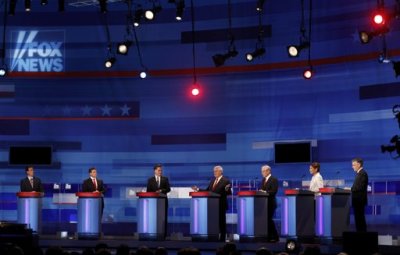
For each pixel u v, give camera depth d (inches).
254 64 1354.6
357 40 1262.3
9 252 637.9
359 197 1048.2
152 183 1185.4
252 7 1362.0
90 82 1430.9
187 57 1398.9
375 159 1232.2
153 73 1412.4
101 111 1425.9
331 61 1286.9
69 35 1438.2
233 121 1365.7
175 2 1273.4
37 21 1448.1
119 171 1414.9
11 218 1425.9
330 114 1284.4
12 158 1417.3
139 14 1278.3
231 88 1370.6
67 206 1422.2
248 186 1343.5
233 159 1362.0
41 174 1428.4
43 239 1198.9
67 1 1440.7
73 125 1430.9
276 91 1337.4
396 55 1215.6
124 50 1306.6
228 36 1371.8
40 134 1433.3
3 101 1435.8
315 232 1083.3
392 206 1203.9
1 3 1453.0
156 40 1412.4
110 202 1413.6
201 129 1385.3
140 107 1414.9
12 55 1443.2
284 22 1334.9
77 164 1425.9
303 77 1309.1
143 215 1157.1
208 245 1118.4
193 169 1385.3
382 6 1119.6
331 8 1290.6
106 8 1295.5
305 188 1280.8
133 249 1155.9
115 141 1419.8
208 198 1130.0
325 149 1285.7
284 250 1077.8
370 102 1243.8
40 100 1434.5
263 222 1112.2
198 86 1385.3
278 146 1312.7
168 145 1400.1
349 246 911.7
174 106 1401.3
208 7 1390.3
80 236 1186.6
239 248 1099.9
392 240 1117.7
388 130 1221.1
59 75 1434.5
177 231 1375.5
